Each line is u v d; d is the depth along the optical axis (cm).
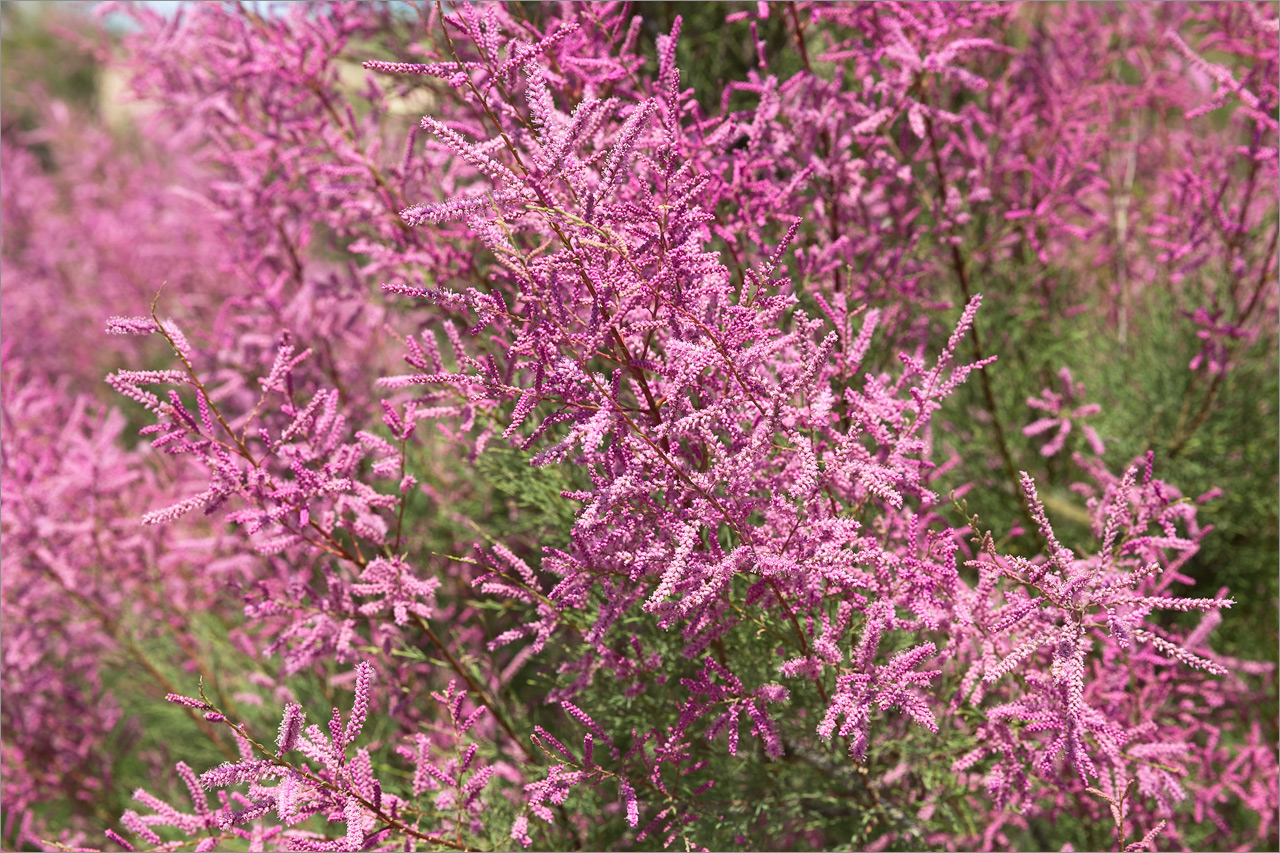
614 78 208
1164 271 328
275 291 299
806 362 169
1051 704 182
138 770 392
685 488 166
